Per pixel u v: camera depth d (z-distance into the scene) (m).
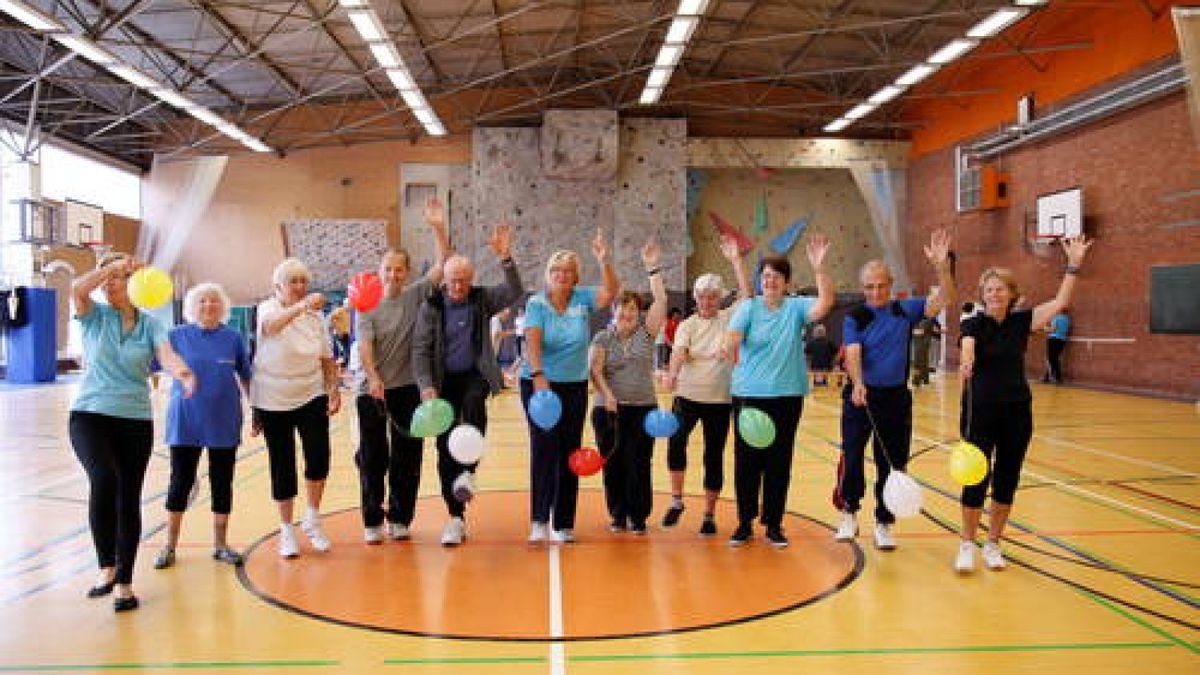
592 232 21.86
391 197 22.53
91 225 19.20
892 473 4.59
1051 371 16.69
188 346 4.66
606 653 3.48
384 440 5.20
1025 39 17.28
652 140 21.88
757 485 5.14
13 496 6.66
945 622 3.86
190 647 3.54
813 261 4.96
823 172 23.33
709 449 5.44
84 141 19.77
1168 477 7.41
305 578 4.50
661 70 16.73
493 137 21.89
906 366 4.96
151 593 4.25
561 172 21.41
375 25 13.88
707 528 5.46
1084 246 4.49
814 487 7.10
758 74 21.84
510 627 3.78
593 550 5.08
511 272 5.17
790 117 22.52
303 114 22.36
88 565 4.77
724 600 4.15
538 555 4.96
